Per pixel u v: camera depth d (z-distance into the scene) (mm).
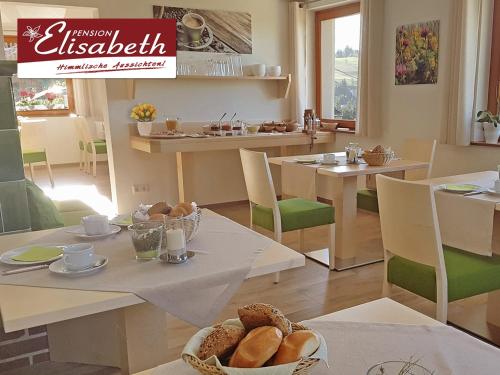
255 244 1514
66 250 1317
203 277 1250
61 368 2047
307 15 5223
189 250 1462
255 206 3299
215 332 806
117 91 4477
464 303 2709
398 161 3451
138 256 1374
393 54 4367
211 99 4930
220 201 5250
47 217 2426
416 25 4090
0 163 2141
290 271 3258
